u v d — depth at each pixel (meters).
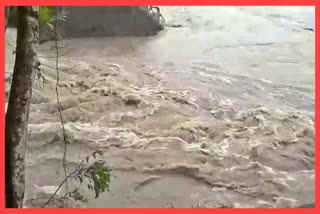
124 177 4.28
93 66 6.41
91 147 4.68
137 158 4.52
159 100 5.58
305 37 7.78
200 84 6.12
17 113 2.53
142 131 4.98
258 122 5.18
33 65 2.54
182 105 5.54
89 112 5.25
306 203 4.04
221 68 6.64
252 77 6.39
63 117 5.12
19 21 2.50
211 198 4.09
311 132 5.00
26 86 2.53
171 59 6.90
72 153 4.59
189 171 4.36
